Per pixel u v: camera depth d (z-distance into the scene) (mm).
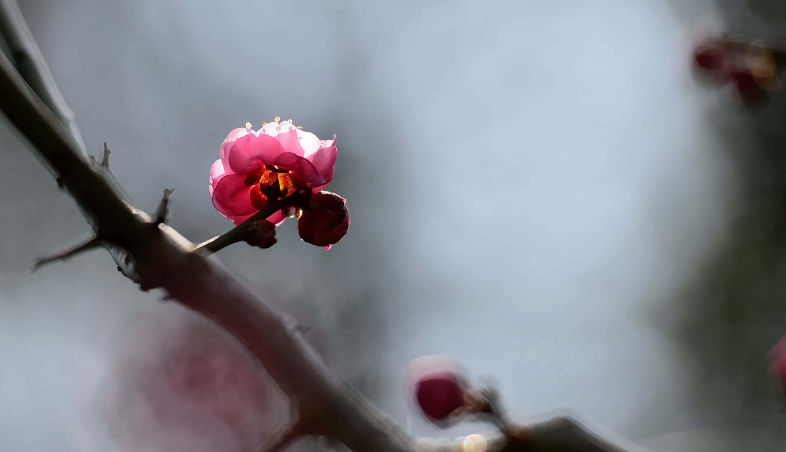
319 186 456
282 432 423
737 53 750
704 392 1350
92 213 427
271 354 423
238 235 431
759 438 1010
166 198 426
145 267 425
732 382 1339
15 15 461
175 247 426
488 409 479
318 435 424
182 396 740
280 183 455
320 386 424
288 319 427
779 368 526
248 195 457
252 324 423
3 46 459
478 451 443
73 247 428
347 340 1247
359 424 424
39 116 429
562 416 450
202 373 750
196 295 424
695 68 765
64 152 429
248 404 729
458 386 483
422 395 483
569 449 447
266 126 464
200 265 425
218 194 455
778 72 747
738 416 1296
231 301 425
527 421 450
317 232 455
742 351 1355
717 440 850
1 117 437
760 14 1264
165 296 426
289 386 423
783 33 1144
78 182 427
